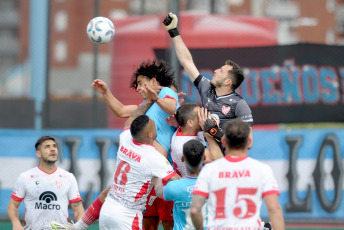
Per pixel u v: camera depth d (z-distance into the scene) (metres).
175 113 21.39
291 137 36.41
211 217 16.39
